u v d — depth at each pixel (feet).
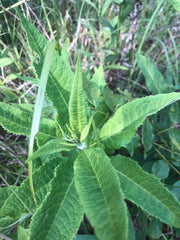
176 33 1.63
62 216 0.57
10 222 0.78
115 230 0.42
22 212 0.68
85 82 0.91
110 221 0.44
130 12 1.22
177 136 0.96
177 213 0.65
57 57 0.68
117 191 0.48
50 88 0.69
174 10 1.58
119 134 0.67
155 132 1.12
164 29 1.55
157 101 0.60
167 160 0.98
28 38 0.67
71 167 0.65
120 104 0.87
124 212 0.44
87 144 0.71
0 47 1.26
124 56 1.52
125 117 0.64
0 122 0.66
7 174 1.19
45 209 0.56
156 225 0.91
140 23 1.43
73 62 1.47
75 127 0.64
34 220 0.54
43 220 0.55
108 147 0.71
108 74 1.53
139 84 1.49
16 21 1.26
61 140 0.66
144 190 0.66
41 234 0.54
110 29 1.36
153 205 0.65
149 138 0.94
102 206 0.46
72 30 1.51
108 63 1.47
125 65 1.53
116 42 1.42
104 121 0.95
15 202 0.68
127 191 0.67
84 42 1.54
